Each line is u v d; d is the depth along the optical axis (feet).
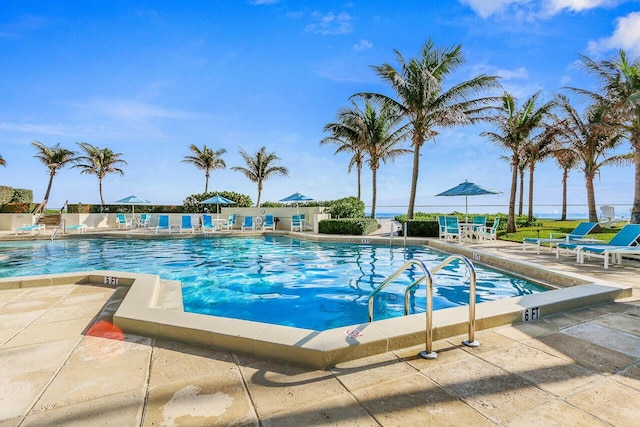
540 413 6.14
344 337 8.73
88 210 74.54
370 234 48.32
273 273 24.71
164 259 31.60
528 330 10.40
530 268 20.62
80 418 6.03
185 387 7.12
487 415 6.08
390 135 69.31
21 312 12.34
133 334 10.16
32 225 58.39
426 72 48.08
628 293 14.20
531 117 50.78
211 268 26.94
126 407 6.38
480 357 8.50
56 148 87.71
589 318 11.53
